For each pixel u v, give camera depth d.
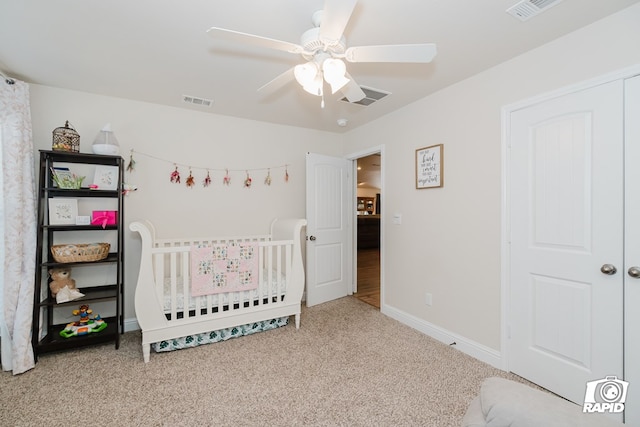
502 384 0.92
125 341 2.60
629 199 1.55
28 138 2.24
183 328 2.36
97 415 1.65
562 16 1.61
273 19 1.65
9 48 1.96
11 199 2.08
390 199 3.19
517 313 2.05
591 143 1.68
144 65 2.20
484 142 2.24
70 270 2.57
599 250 1.66
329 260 3.79
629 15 1.54
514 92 2.05
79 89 2.64
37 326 2.24
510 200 2.08
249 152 3.48
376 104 2.95
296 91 2.67
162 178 3.03
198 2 1.51
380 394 1.86
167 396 1.82
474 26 1.70
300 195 3.82
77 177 2.59
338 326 2.93
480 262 2.28
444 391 1.89
